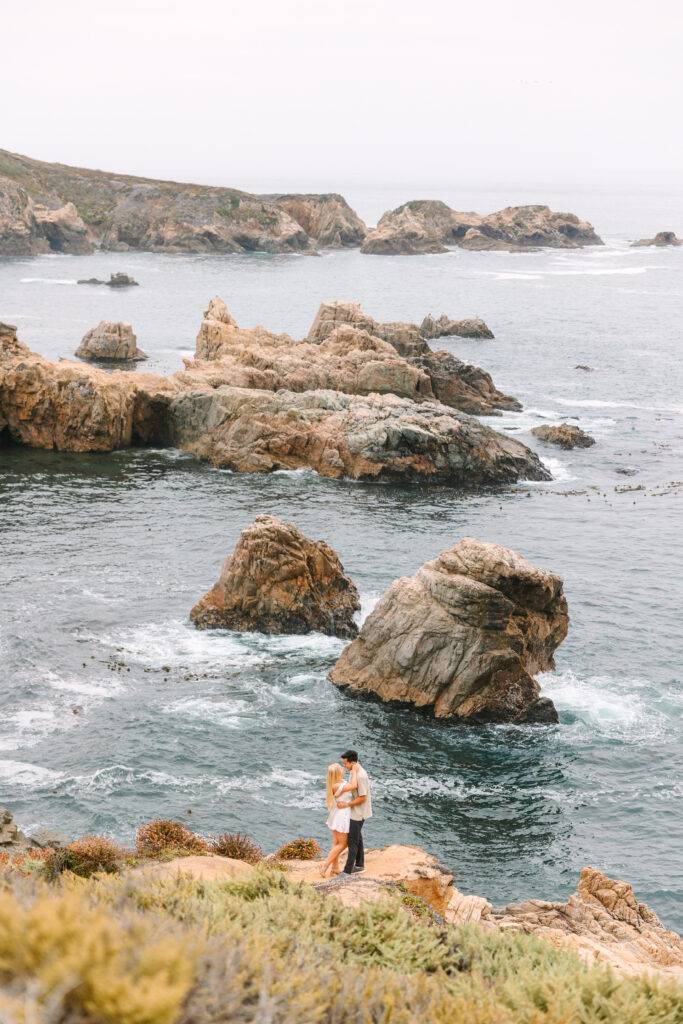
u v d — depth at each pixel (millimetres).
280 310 181000
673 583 61375
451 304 196375
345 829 17391
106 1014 6461
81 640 51250
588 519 73875
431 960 11922
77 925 6949
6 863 20656
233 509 74062
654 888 32594
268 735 42969
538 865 34031
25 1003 6270
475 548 48031
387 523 71625
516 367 134000
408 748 42688
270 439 85875
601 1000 11047
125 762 39750
